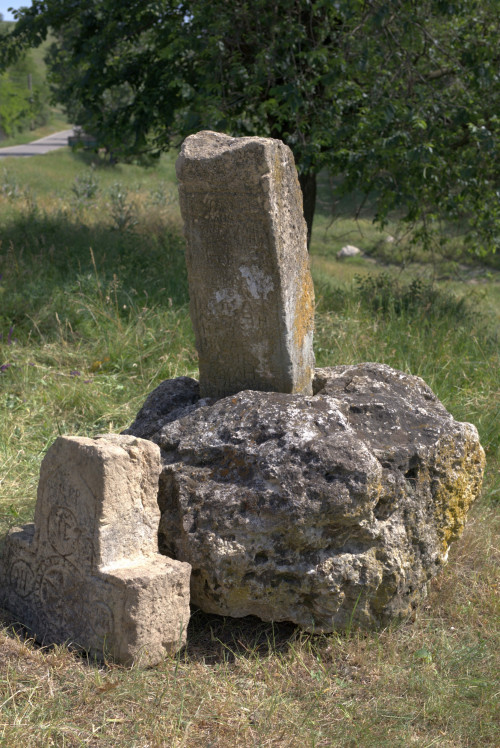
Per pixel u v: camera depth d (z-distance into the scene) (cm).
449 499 374
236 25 921
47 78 1218
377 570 331
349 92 934
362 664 323
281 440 332
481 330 851
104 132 1119
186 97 913
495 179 1022
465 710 298
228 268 366
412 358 695
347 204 2330
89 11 1063
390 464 346
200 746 265
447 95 995
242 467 333
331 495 313
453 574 406
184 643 318
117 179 2662
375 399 380
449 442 373
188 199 360
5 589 347
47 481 320
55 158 3145
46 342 705
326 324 773
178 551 337
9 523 423
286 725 279
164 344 702
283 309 364
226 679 305
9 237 991
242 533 319
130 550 312
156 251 1005
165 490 346
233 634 342
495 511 492
